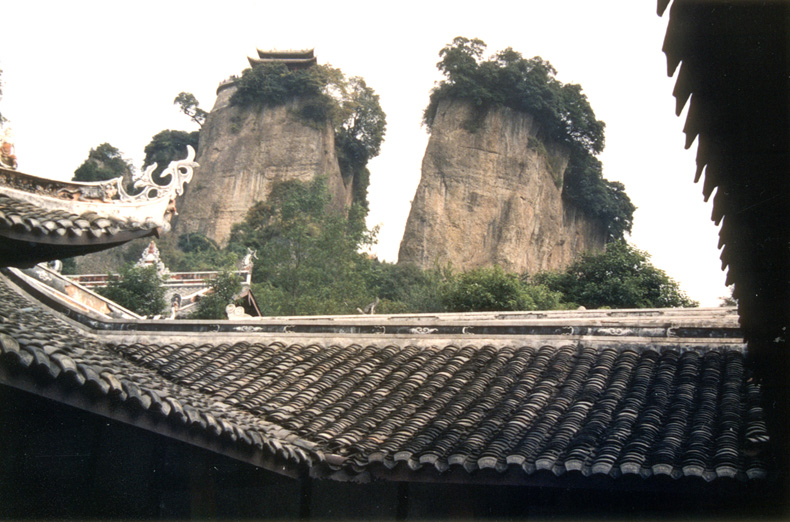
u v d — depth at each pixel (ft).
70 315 45.01
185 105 382.42
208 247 314.35
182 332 45.29
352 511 36.19
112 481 34.22
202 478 34.81
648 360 39.01
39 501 33.04
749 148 21.65
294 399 38.45
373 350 43.52
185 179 40.86
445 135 331.98
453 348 42.70
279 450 31.35
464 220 319.88
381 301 179.32
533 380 38.70
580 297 163.12
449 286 163.02
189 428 29.30
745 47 19.63
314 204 203.00
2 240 34.37
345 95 355.97
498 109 329.52
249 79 353.10
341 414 37.14
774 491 27.86
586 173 336.90
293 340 44.78
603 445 31.94
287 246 186.19
